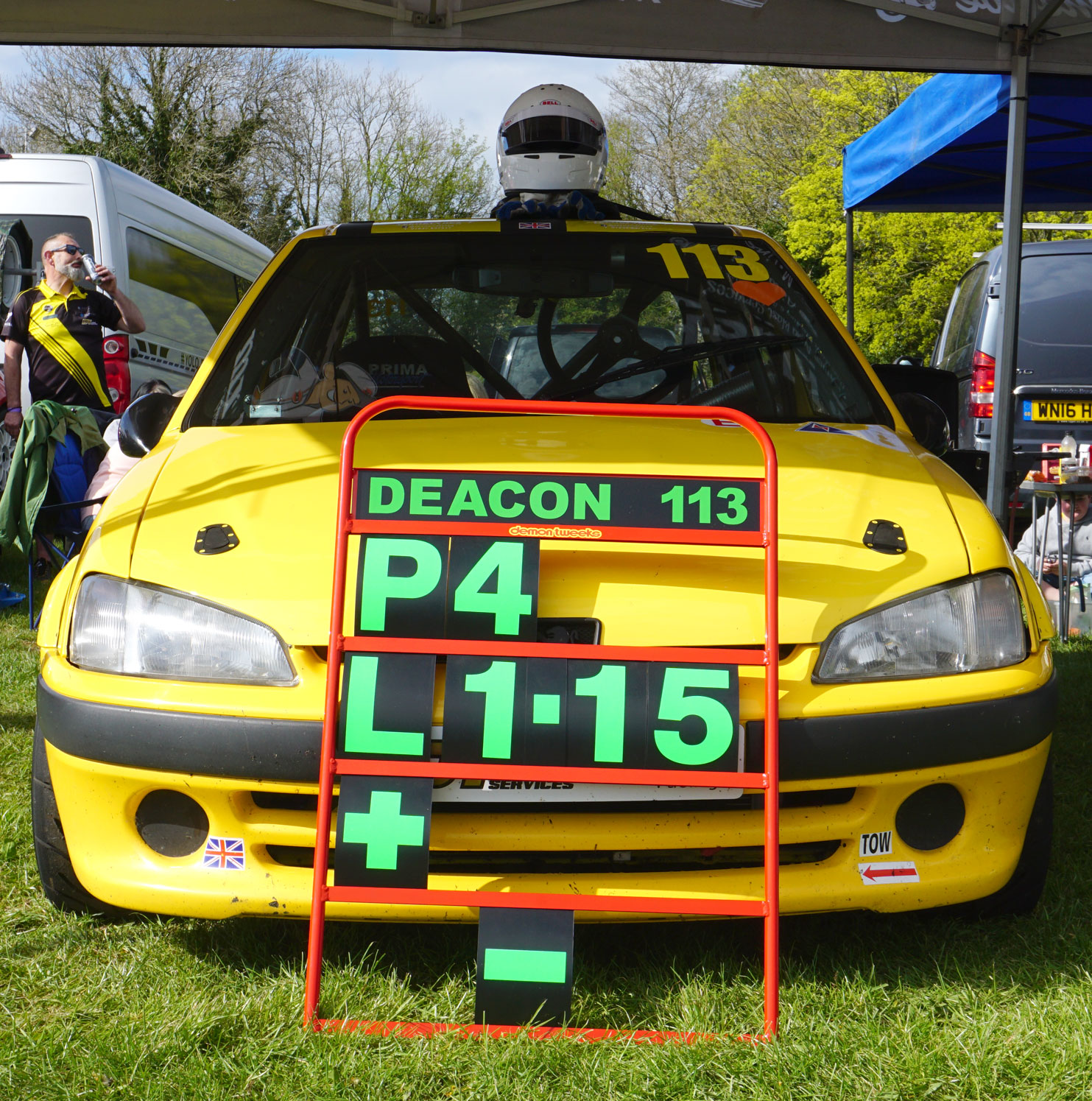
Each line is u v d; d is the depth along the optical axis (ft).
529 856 7.28
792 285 11.68
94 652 7.63
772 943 6.84
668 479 7.18
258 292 11.41
